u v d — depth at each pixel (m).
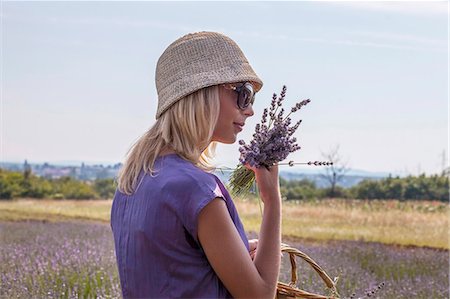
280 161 2.65
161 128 2.59
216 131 2.61
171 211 2.46
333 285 3.04
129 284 2.58
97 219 12.88
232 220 2.56
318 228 10.38
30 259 7.86
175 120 2.56
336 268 7.61
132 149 2.70
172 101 2.54
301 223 10.52
